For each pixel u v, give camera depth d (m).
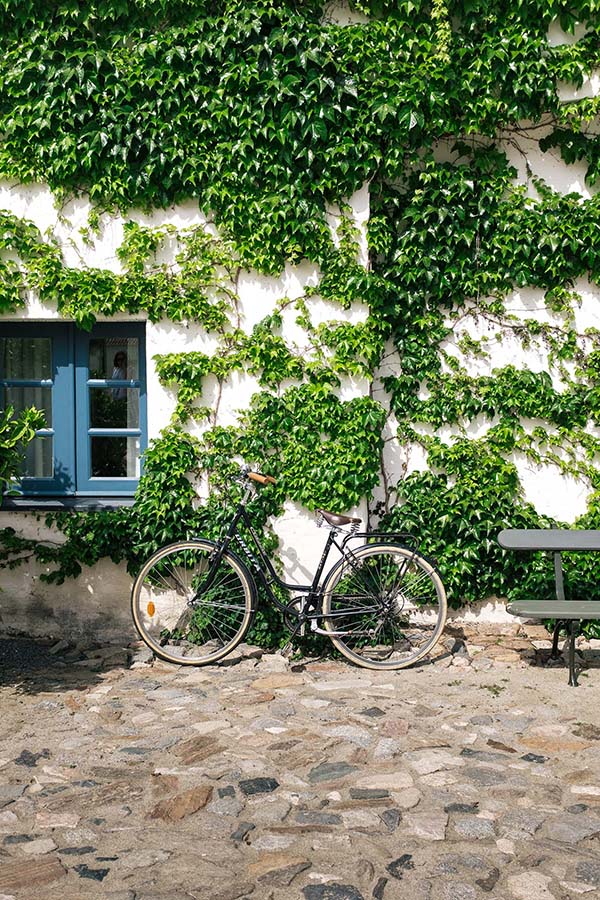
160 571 6.32
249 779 4.04
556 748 4.41
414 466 6.63
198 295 6.31
